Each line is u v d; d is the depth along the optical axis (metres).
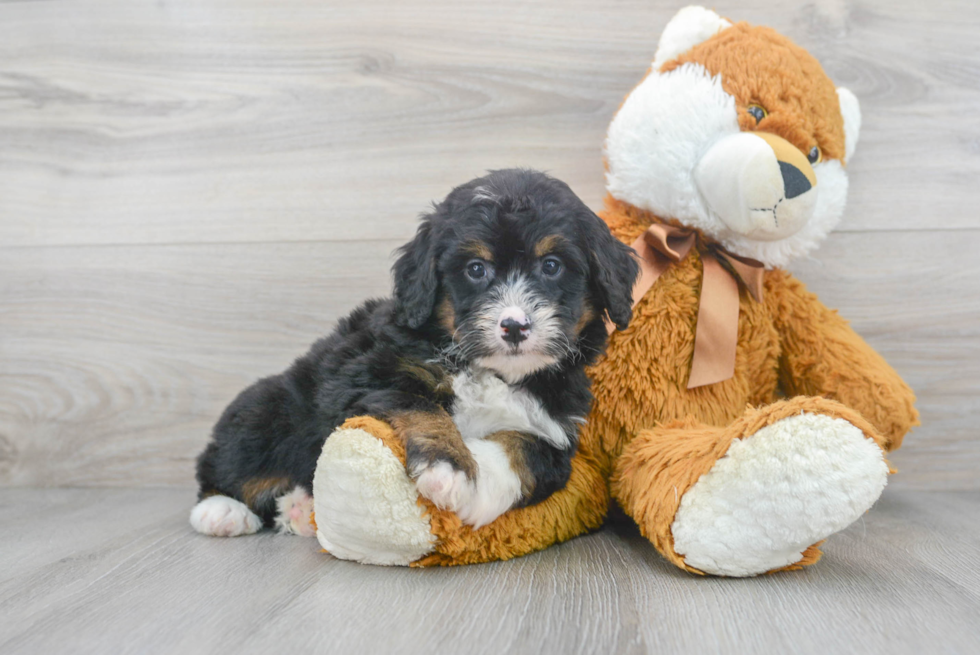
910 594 0.60
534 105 0.90
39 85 0.94
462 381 0.66
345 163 0.92
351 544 0.64
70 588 0.62
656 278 0.75
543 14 0.90
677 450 0.66
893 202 0.89
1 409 0.94
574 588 0.61
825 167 0.76
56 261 0.94
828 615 0.57
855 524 0.76
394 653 0.53
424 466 0.60
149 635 0.55
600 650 0.53
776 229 0.73
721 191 0.72
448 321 0.66
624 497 0.71
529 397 0.67
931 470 0.89
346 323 0.76
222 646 0.54
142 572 0.65
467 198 0.66
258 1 0.92
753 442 0.61
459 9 0.91
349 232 0.92
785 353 0.80
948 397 0.89
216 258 0.93
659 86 0.75
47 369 0.94
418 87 0.91
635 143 0.75
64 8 0.94
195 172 0.93
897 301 0.89
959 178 0.88
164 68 0.93
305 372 0.74
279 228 0.92
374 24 0.91
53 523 0.79
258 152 0.93
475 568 0.65
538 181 0.68
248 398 0.77
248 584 0.62
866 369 0.78
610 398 0.74
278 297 0.92
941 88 0.88
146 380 0.93
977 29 0.88
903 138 0.89
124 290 0.93
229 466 0.75
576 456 0.73
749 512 0.60
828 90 0.76
